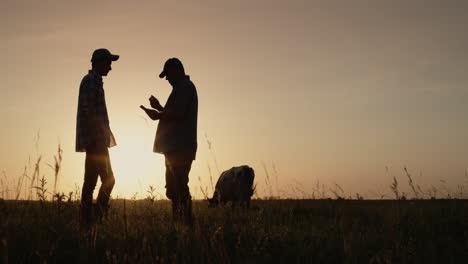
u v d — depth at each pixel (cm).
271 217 746
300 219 776
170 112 672
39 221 515
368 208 914
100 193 646
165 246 443
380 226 701
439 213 750
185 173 679
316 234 570
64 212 589
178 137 681
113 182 659
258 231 544
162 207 782
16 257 414
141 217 655
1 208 649
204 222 624
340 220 728
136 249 430
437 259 475
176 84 705
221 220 665
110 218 600
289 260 458
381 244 536
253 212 769
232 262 431
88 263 417
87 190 636
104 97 677
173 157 677
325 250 485
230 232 543
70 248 456
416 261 456
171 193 680
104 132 659
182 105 677
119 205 791
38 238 453
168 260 418
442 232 653
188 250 442
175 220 630
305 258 463
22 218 547
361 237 562
